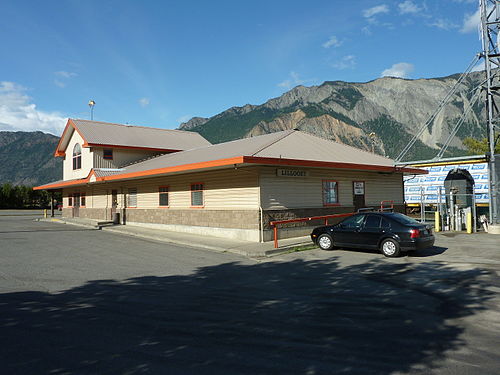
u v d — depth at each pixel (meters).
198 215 19.00
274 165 16.19
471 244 14.51
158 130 34.78
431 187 28.70
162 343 5.26
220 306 7.11
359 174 20.56
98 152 27.81
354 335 5.51
